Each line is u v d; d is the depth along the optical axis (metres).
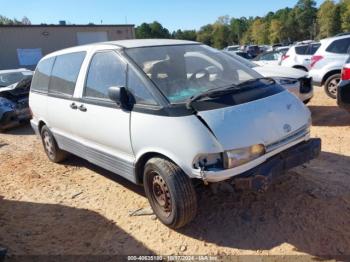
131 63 4.07
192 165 3.40
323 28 92.12
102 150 4.55
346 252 3.26
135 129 3.86
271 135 3.56
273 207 4.04
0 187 5.48
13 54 27.50
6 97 9.77
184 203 3.55
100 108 4.37
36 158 6.78
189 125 3.42
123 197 4.74
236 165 3.38
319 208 3.92
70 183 5.38
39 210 4.60
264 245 3.46
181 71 4.16
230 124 3.43
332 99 9.95
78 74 4.90
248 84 3.99
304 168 4.92
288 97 4.02
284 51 15.67
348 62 6.66
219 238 3.64
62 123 5.33
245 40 124.25
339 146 5.80
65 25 29.27
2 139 8.84
